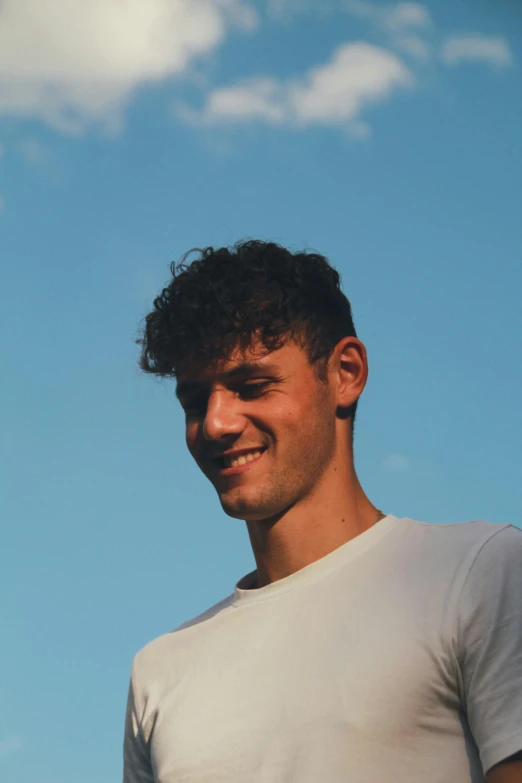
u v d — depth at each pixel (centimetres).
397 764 207
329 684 217
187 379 245
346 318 256
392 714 210
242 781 217
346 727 211
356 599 229
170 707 238
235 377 240
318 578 238
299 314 244
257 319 239
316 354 245
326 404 245
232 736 223
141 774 252
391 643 217
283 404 239
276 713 221
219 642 242
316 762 210
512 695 204
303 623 231
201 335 241
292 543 244
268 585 244
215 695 232
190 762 225
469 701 209
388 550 237
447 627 214
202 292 245
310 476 242
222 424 238
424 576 225
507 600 213
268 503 239
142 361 261
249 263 246
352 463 252
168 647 253
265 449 240
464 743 210
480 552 222
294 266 248
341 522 244
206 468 246
